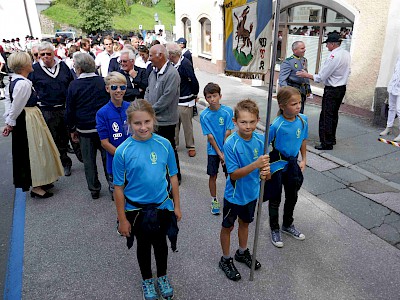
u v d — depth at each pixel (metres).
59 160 4.23
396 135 5.66
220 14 12.09
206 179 4.55
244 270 2.81
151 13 57.06
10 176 4.96
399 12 5.64
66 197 4.17
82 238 3.32
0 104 9.73
